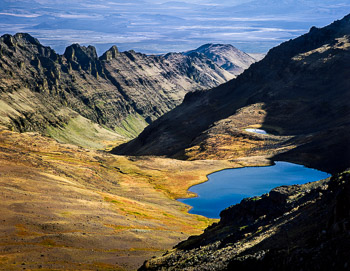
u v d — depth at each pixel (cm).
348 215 3472
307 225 4253
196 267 4822
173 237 9575
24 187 11144
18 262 6781
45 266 6731
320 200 4822
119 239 8619
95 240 8275
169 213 12875
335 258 3067
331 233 3456
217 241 5966
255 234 5172
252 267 3788
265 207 6444
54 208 9881
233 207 7219
